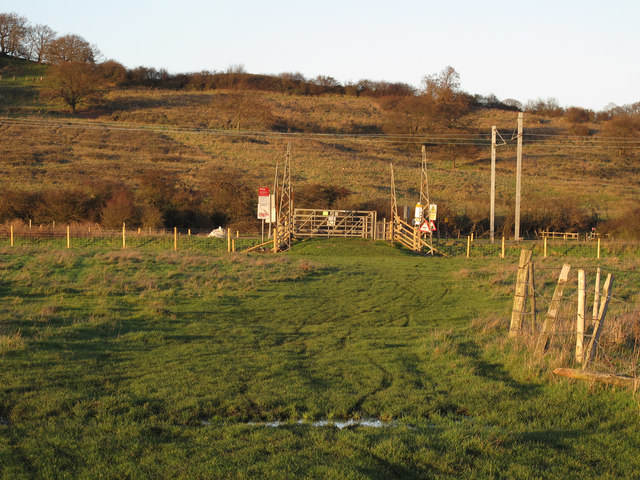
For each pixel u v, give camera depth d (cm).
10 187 5131
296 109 12094
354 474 558
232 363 1031
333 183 6606
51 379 886
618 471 598
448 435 677
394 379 943
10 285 1806
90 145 7744
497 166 9175
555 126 12544
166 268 2253
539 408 790
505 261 2892
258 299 1788
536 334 1119
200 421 746
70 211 4409
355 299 1847
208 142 8731
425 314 1638
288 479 554
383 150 9844
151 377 923
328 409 796
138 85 13088
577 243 3803
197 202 5044
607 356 977
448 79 11612
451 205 5638
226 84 13725
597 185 7838
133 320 1419
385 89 14412
